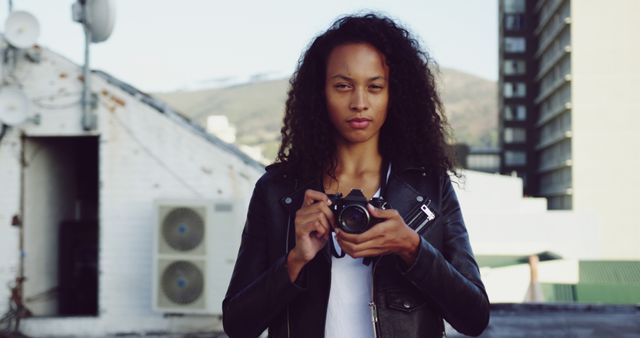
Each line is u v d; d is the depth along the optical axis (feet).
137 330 29.66
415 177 5.22
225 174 29.94
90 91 30.07
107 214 30.14
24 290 30.53
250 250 5.23
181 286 28.12
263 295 4.69
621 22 188.14
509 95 244.22
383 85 4.96
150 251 30.01
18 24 28.94
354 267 4.91
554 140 208.44
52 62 29.99
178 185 30.04
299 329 4.83
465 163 177.88
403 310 4.74
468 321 4.83
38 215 31.73
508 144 242.99
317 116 5.32
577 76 189.47
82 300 33.83
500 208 107.24
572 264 74.69
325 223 4.48
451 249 5.02
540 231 106.83
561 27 198.18
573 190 187.83
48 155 32.60
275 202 5.23
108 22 29.32
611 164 187.11
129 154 30.17
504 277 60.85
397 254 4.58
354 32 4.96
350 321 4.82
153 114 30.14
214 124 51.44
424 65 5.45
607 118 187.73
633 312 46.03
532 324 40.04
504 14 246.06
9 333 29.58
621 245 185.47
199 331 29.35
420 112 5.29
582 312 46.26
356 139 4.99
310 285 4.84
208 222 28.19
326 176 5.29
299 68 5.63
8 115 29.04
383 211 4.38
